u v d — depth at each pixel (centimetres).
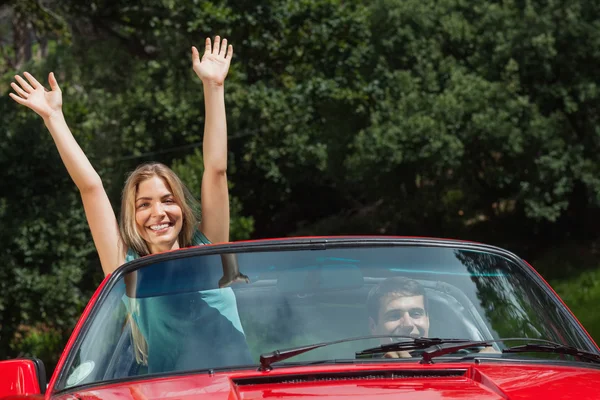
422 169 3109
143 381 333
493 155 3131
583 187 3206
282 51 2816
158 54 3161
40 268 2212
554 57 2975
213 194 492
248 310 372
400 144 2973
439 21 3158
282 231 4000
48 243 2191
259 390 307
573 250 3158
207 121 495
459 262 403
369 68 3105
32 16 2867
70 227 2212
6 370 352
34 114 2288
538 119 2970
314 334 368
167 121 3234
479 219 3516
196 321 369
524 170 3044
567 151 2995
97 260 2328
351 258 395
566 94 2966
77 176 460
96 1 2922
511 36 3034
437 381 315
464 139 3012
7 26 3672
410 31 3114
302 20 2797
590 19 2986
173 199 462
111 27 3216
